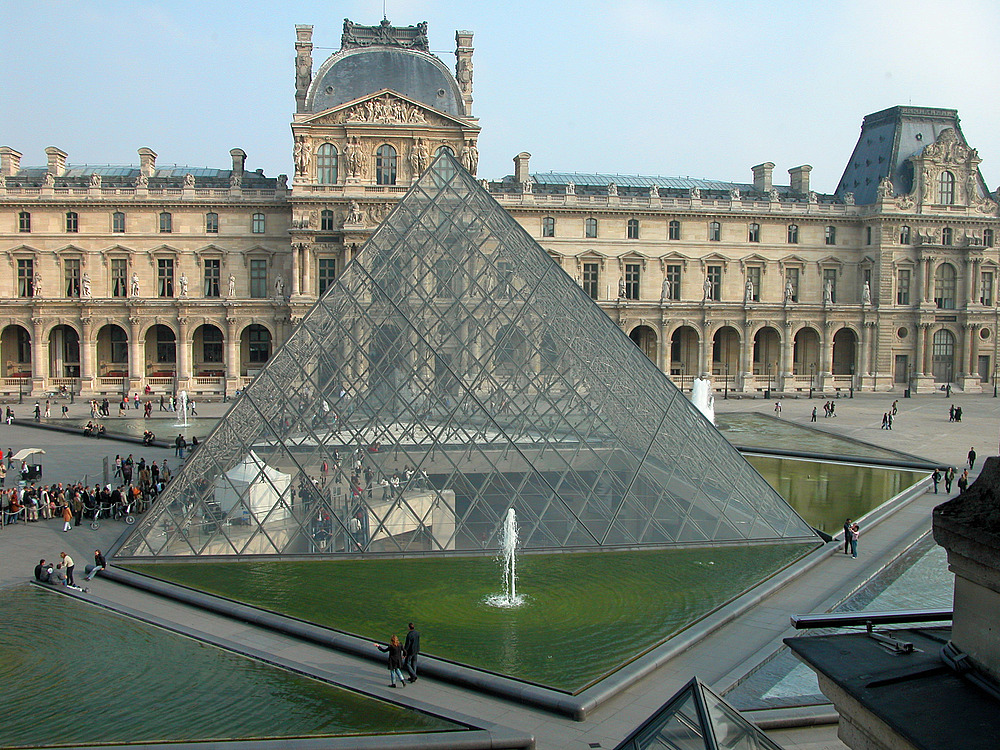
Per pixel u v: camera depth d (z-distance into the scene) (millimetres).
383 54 117000
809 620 10445
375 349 46219
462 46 118562
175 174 137500
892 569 39562
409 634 26594
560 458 43844
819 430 85000
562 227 125188
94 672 26875
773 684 26234
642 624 31219
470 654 28250
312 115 111938
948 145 127688
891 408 106625
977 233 129375
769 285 130500
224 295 119875
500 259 50750
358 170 113625
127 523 47344
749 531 43375
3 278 117188
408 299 47969
